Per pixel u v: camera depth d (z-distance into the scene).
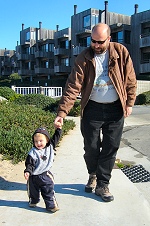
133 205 3.38
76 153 5.67
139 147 7.11
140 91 23.98
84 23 40.84
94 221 3.02
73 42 43.16
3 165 4.66
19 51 61.22
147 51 33.97
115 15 39.12
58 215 3.12
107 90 3.22
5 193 3.67
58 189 3.78
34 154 3.13
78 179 4.15
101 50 3.12
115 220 3.05
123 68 3.24
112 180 4.13
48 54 53.41
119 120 3.33
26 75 59.91
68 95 3.23
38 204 3.36
